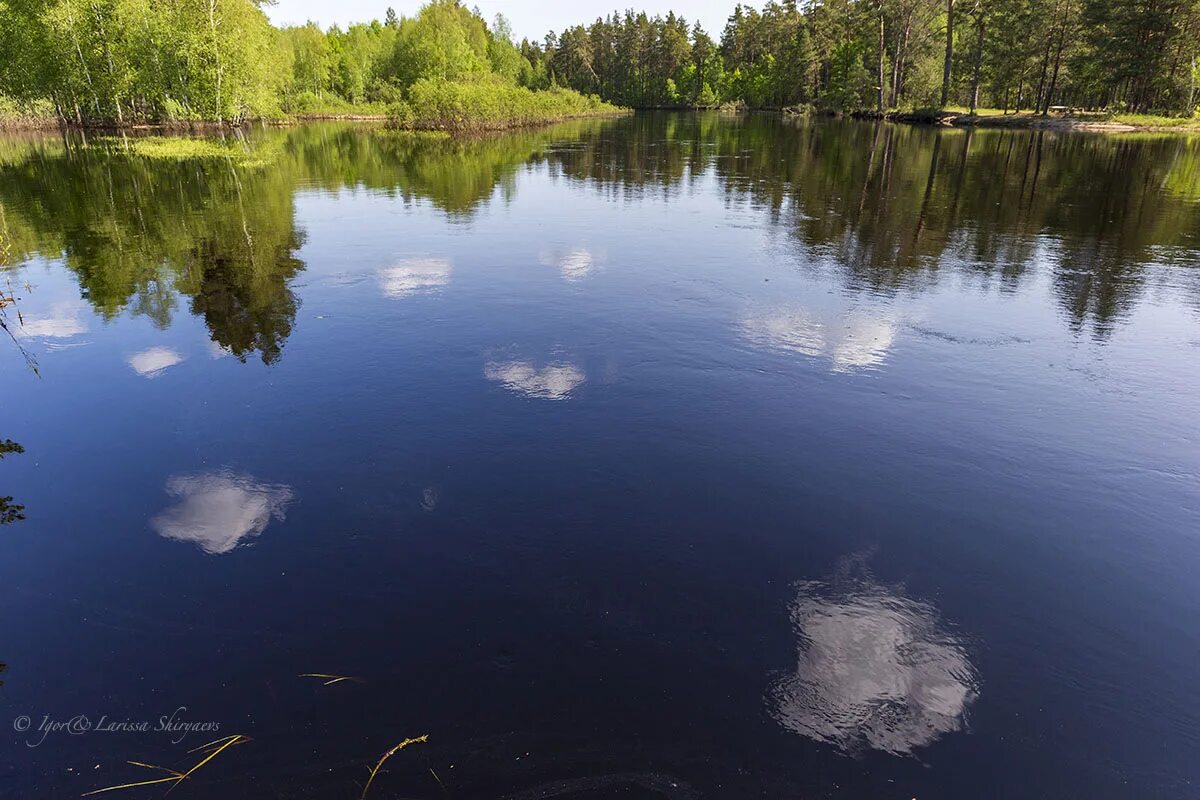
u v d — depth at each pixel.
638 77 102.12
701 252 11.24
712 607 3.57
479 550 3.98
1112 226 13.37
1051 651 3.33
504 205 15.96
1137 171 21.42
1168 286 9.43
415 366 6.58
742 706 3.00
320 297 8.75
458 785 2.63
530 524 4.21
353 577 3.77
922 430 5.45
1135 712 3.01
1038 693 3.10
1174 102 43.28
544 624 3.44
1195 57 40.81
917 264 10.52
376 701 3.01
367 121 56.72
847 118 57.56
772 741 2.84
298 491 4.55
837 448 5.17
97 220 13.76
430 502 4.43
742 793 2.61
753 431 5.41
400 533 4.13
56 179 19.59
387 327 7.64
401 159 26.56
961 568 3.91
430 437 5.25
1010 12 43.88
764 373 6.49
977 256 11.02
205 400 5.87
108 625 3.45
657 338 7.34
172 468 4.84
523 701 3.01
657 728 2.88
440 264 10.41
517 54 83.25
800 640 3.36
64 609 3.56
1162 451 5.17
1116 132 37.59
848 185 18.88
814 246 11.69
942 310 8.36
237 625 3.44
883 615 3.54
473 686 3.08
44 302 8.51
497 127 45.56
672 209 15.39
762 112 82.31
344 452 5.03
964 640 3.39
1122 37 40.91
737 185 19.16
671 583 3.74
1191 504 4.53
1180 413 5.76
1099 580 3.83
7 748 2.81
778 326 7.73
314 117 58.00
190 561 3.90
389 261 10.56
